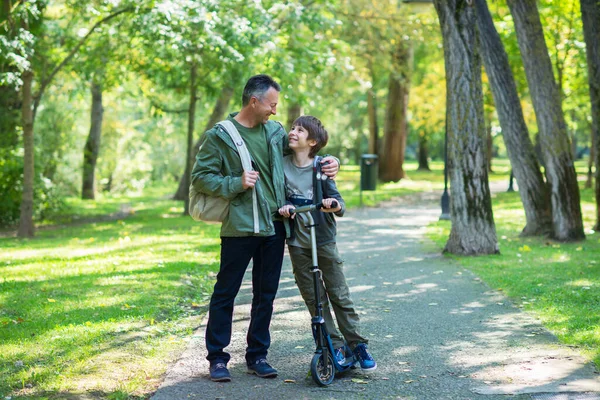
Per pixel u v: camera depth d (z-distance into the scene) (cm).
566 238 1266
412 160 8031
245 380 488
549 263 994
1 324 631
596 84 1338
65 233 1689
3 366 504
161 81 2014
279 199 489
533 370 498
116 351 545
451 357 539
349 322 504
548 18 2214
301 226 494
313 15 1734
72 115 2655
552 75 1277
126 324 631
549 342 573
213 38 1400
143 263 1023
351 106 4456
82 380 475
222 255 493
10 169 1994
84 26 1769
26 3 1367
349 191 2770
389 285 856
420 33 2600
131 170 3966
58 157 2528
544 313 676
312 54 1820
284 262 1051
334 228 504
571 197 1267
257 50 1522
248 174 468
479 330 622
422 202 2316
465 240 1102
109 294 769
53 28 1784
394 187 3005
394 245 1246
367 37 2581
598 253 1097
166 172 4766
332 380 482
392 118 3322
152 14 1397
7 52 1372
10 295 768
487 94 2867
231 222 479
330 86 2977
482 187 1098
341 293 500
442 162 6712
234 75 1745
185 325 650
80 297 753
